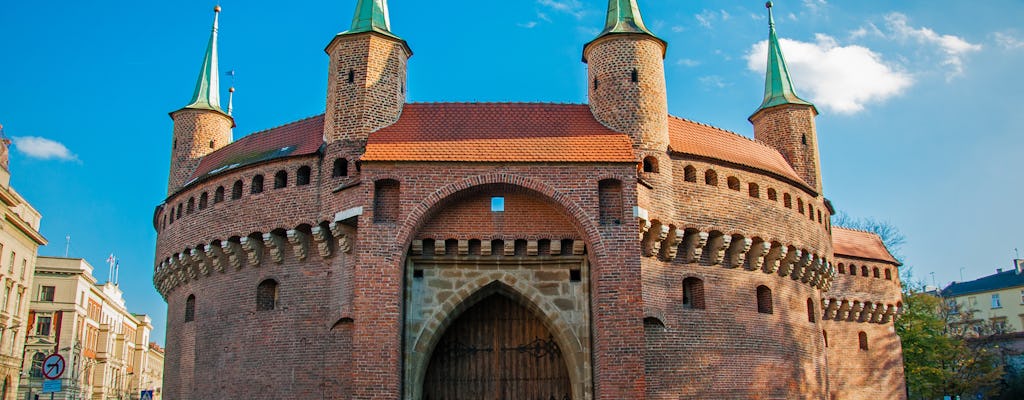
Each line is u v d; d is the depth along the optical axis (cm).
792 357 4016
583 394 3312
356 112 3619
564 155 3391
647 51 3800
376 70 3691
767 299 3966
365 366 3103
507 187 3372
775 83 4744
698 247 3675
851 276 5622
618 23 3866
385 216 3338
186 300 4159
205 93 4678
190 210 4078
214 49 4822
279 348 3603
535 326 3581
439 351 3531
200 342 3947
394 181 3347
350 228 3475
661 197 3588
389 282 3200
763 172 3956
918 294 7569
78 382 10025
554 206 3397
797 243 4072
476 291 3428
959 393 7794
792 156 4522
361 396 3069
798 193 4200
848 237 5841
